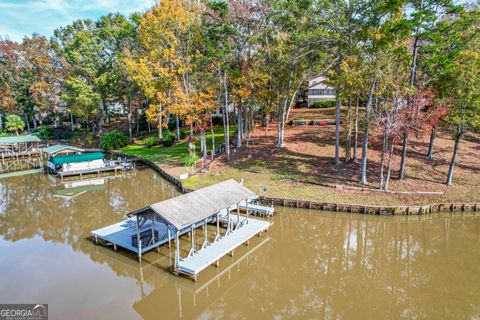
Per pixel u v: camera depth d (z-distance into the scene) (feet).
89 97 180.14
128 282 51.80
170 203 55.77
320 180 93.30
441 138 117.29
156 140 174.40
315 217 79.10
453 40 78.33
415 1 76.69
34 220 79.97
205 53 125.08
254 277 54.54
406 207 76.69
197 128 122.21
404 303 46.47
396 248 64.80
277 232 72.02
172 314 44.47
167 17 113.19
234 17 108.68
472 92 75.25
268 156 114.93
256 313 45.06
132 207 89.40
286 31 107.45
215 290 50.88
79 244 65.10
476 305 45.42
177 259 52.44
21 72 231.91
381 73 77.61
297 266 58.18
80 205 92.17
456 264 57.31
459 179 88.89
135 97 190.39
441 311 44.21
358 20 87.86
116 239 61.98
